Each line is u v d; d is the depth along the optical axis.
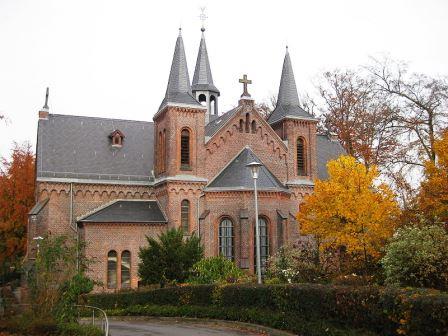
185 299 26.34
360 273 27.30
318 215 29.27
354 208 27.73
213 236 37.56
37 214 38.66
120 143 44.44
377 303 14.18
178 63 41.62
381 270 26.42
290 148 43.44
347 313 15.56
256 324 20.94
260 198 37.41
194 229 38.78
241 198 37.16
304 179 43.59
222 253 37.38
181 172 39.53
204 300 25.23
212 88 49.91
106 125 45.81
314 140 44.56
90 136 44.28
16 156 51.41
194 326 22.98
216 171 40.62
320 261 29.83
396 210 27.88
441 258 19.88
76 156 42.25
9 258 47.12
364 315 14.77
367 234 27.41
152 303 28.41
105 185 41.31
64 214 40.16
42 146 41.88
